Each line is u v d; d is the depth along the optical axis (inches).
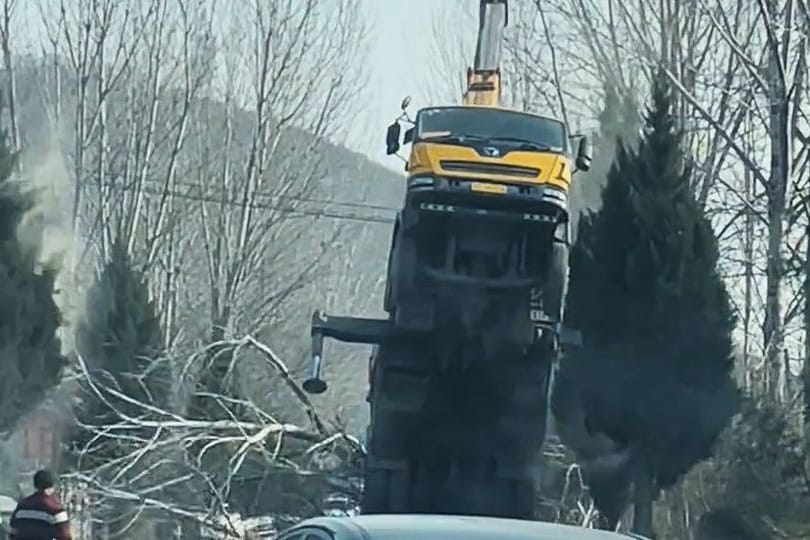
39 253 3206.2
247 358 3006.9
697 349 2196.1
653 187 2258.9
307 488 2556.6
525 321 2037.4
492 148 1956.2
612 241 2247.8
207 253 4350.4
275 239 4431.6
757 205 2832.2
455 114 1987.0
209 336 4060.0
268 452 2517.2
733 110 3029.0
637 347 2208.4
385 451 2155.5
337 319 2149.4
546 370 2089.1
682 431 2183.8
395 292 2065.7
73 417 3043.8
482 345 2064.5
